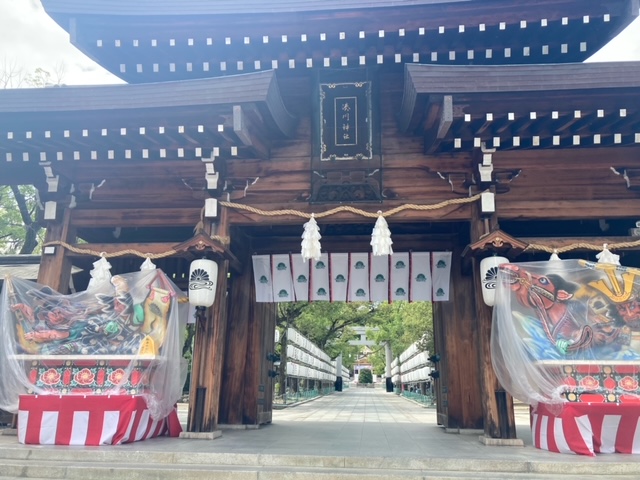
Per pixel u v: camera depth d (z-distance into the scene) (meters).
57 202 9.03
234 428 10.00
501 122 7.44
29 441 6.83
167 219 8.93
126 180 9.13
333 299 10.34
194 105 7.45
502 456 6.09
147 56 9.56
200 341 8.04
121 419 6.96
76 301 7.68
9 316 7.54
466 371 9.96
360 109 8.89
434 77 7.17
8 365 7.40
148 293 7.71
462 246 10.34
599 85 6.98
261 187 8.72
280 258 10.66
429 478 5.37
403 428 10.81
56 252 8.77
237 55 9.36
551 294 7.07
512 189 8.32
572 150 8.29
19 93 7.75
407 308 25.98
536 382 6.71
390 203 8.38
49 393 7.12
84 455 6.21
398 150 8.67
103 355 7.34
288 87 9.34
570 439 6.31
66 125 7.95
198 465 5.98
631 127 7.60
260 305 10.88
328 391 52.88
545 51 8.99
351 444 7.36
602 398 6.59
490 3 8.37
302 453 6.24
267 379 11.68
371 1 8.46
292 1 8.59
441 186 8.45
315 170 8.66
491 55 9.05
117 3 8.92
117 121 7.84
